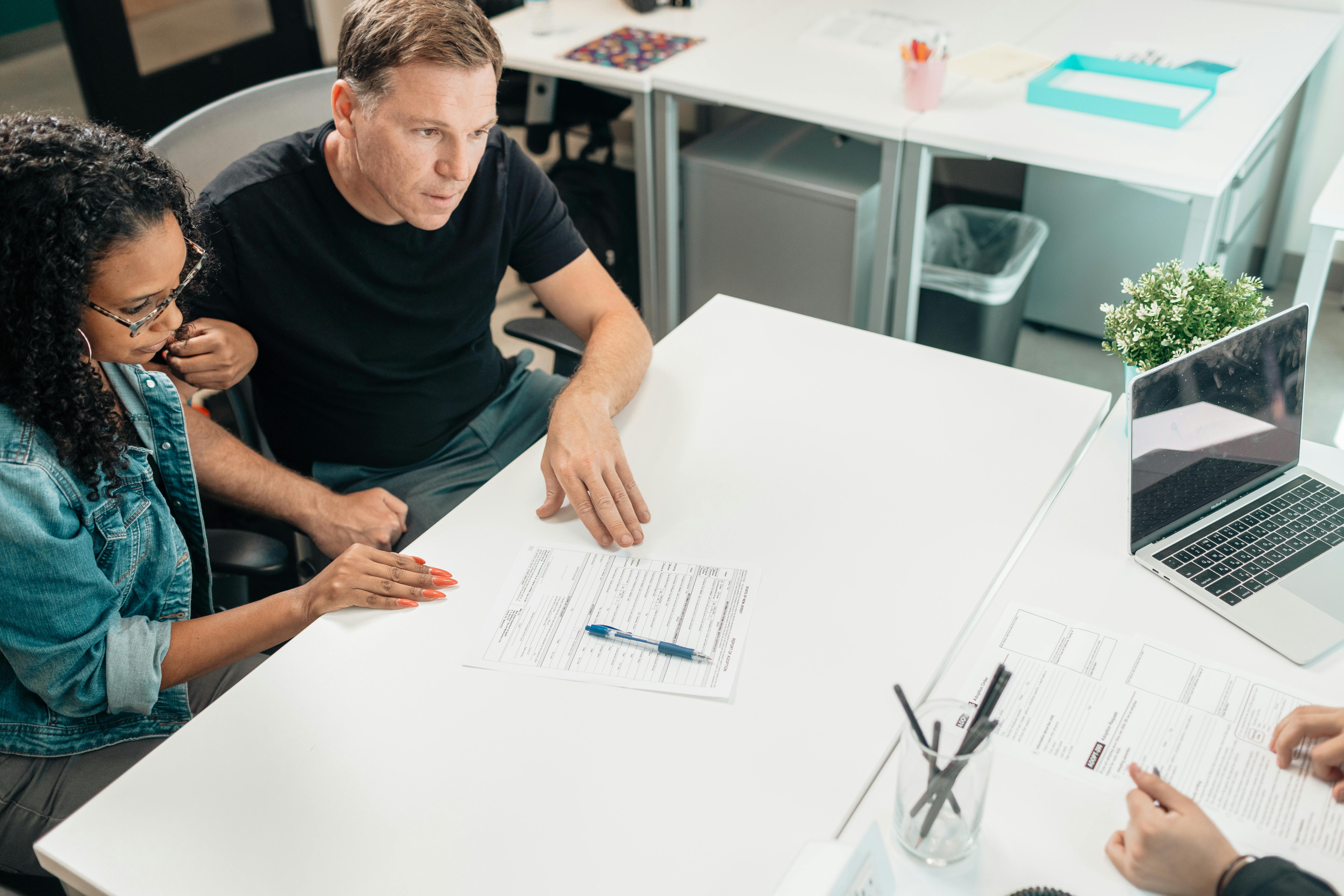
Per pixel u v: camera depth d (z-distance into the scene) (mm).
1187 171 1884
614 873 862
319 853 884
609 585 1154
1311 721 933
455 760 960
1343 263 2920
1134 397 1104
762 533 1220
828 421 1410
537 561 1196
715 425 1406
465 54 1266
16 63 4773
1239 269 2801
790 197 2525
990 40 2510
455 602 1140
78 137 993
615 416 1426
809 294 2654
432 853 881
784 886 778
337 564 1166
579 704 1013
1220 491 1227
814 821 897
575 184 2998
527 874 863
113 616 1119
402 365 1608
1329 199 1801
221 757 968
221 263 1455
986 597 1137
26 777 1160
